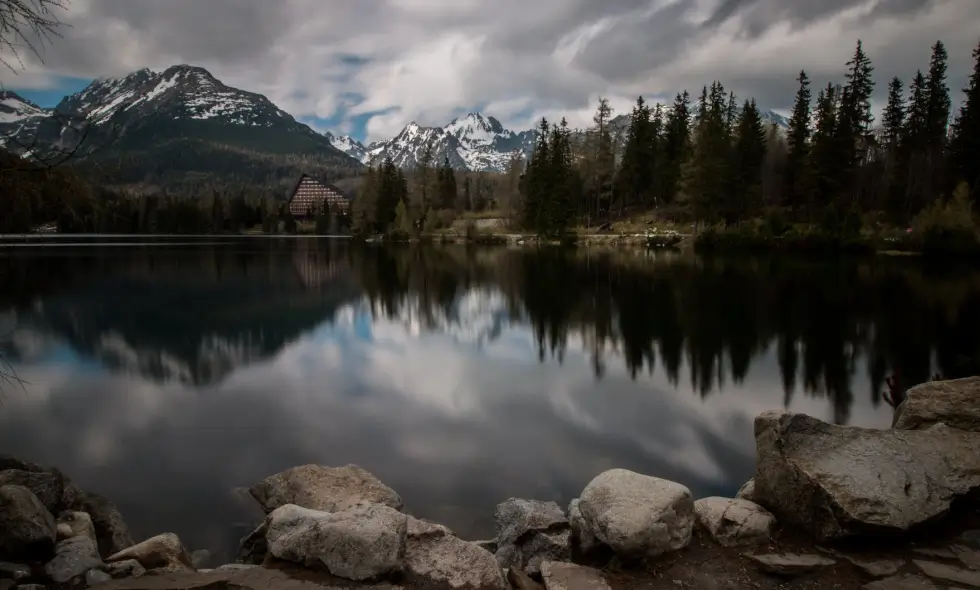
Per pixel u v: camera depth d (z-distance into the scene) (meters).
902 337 23.33
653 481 5.87
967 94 56.03
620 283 40.84
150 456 10.67
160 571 5.46
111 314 30.38
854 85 67.56
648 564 5.23
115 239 112.31
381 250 83.88
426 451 11.12
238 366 19.41
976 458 5.84
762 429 6.16
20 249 76.12
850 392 16.08
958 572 4.90
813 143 66.31
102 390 16.08
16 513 5.28
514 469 10.17
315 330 26.94
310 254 75.56
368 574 4.86
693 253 60.91
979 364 19.08
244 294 38.84
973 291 33.00
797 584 4.91
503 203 110.56
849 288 35.12
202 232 147.75
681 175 74.50
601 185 91.00
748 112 75.94
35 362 19.80
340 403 14.73
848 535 5.31
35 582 4.94
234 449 11.10
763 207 73.69
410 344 23.70
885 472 5.61
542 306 33.09
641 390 16.28
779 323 26.48
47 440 11.63
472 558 5.27
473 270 53.78
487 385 16.84
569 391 16.11
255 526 7.59
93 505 7.12
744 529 5.60
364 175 118.69
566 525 6.22
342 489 8.08
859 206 62.56
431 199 116.00
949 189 56.25
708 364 19.61
